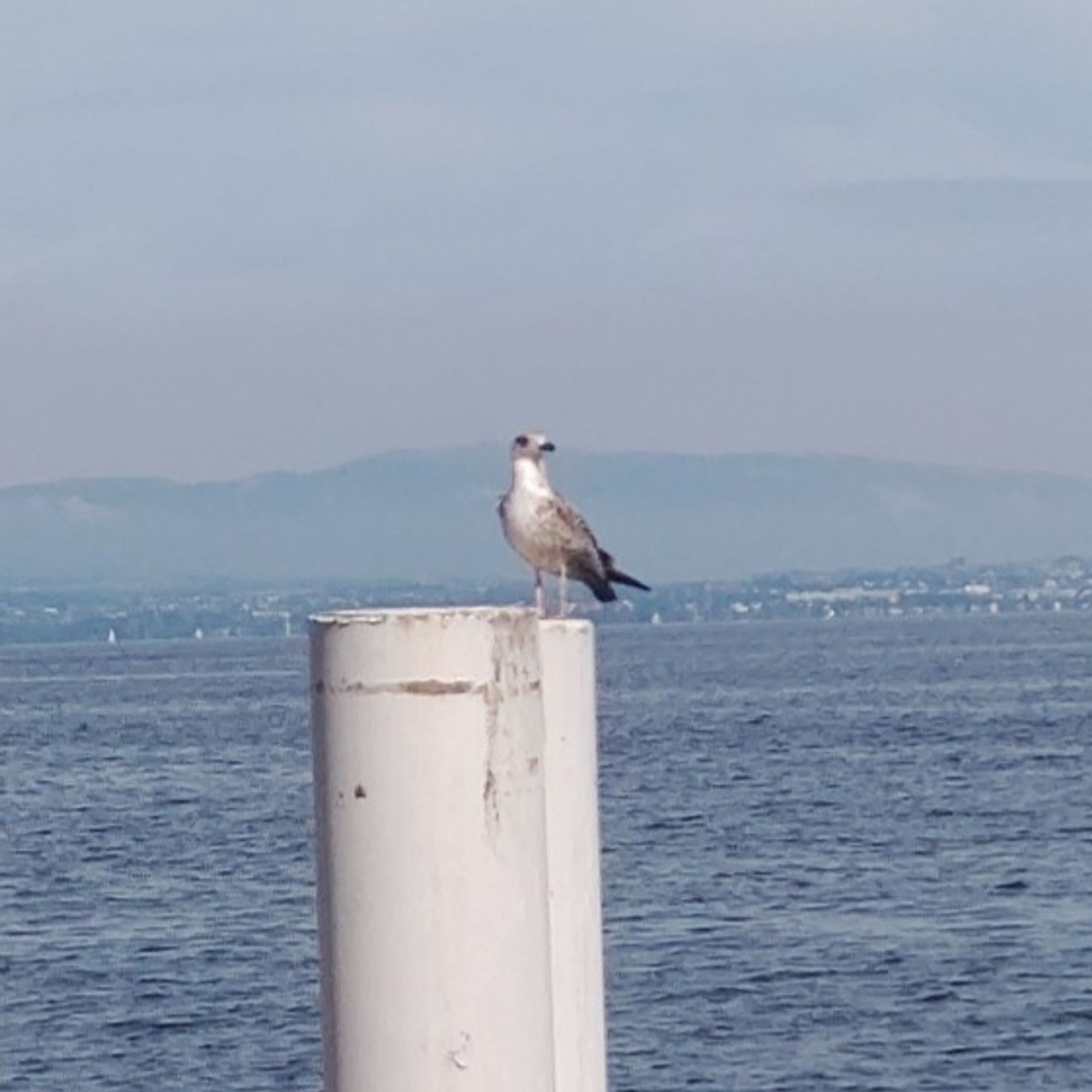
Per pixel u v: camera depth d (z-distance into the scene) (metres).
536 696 4.20
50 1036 22.45
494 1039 4.09
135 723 86.75
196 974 25.72
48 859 39.00
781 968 25.09
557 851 4.56
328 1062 4.16
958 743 63.03
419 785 4.10
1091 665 122.25
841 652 161.25
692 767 56.72
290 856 37.69
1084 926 27.78
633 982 24.39
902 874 33.53
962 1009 22.58
